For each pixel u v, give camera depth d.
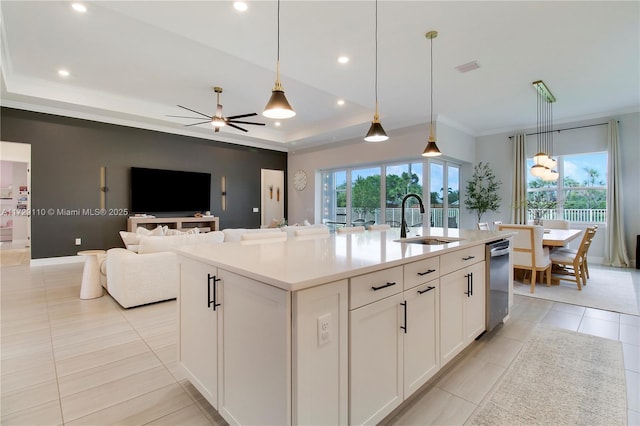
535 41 3.18
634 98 4.90
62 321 2.95
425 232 3.07
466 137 6.82
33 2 2.87
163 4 2.50
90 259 3.69
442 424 1.58
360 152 7.21
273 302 1.18
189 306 1.79
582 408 1.70
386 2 2.53
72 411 1.66
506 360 2.23
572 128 5.97
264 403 1.24
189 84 4.84
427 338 1.80
